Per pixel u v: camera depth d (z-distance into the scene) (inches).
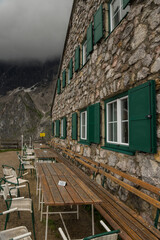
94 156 177.9
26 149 373.7
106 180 145.3
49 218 120.2
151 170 93.4
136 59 110.5
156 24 94.3
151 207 90.3
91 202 81.2
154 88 92.3
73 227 109.3
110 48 147.9
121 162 125.0
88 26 207.5
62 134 362.9
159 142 88.2
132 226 82.3
